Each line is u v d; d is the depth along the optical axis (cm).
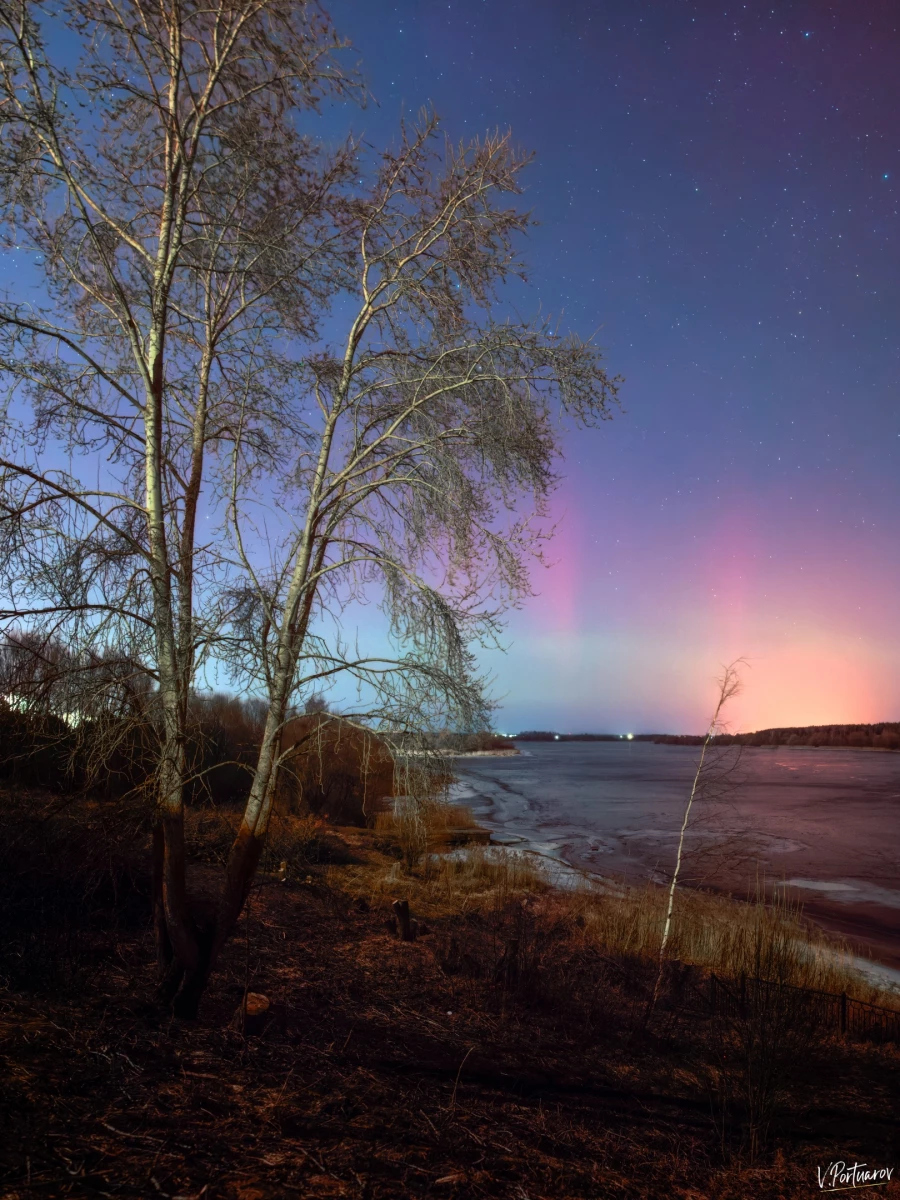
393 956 982
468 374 647
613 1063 721
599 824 3697
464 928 1180
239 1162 397
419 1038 701
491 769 10562
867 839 3153
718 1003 971
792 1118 646
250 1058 552
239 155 618
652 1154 538
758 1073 662
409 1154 453
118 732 565
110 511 589
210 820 1388
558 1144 523
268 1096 491
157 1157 382
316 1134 452
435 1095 569
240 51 604
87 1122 402
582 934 1272
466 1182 430
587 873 2203
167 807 592
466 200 650
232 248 646
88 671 542
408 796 572
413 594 605
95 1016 557
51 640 536
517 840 3058
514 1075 645
